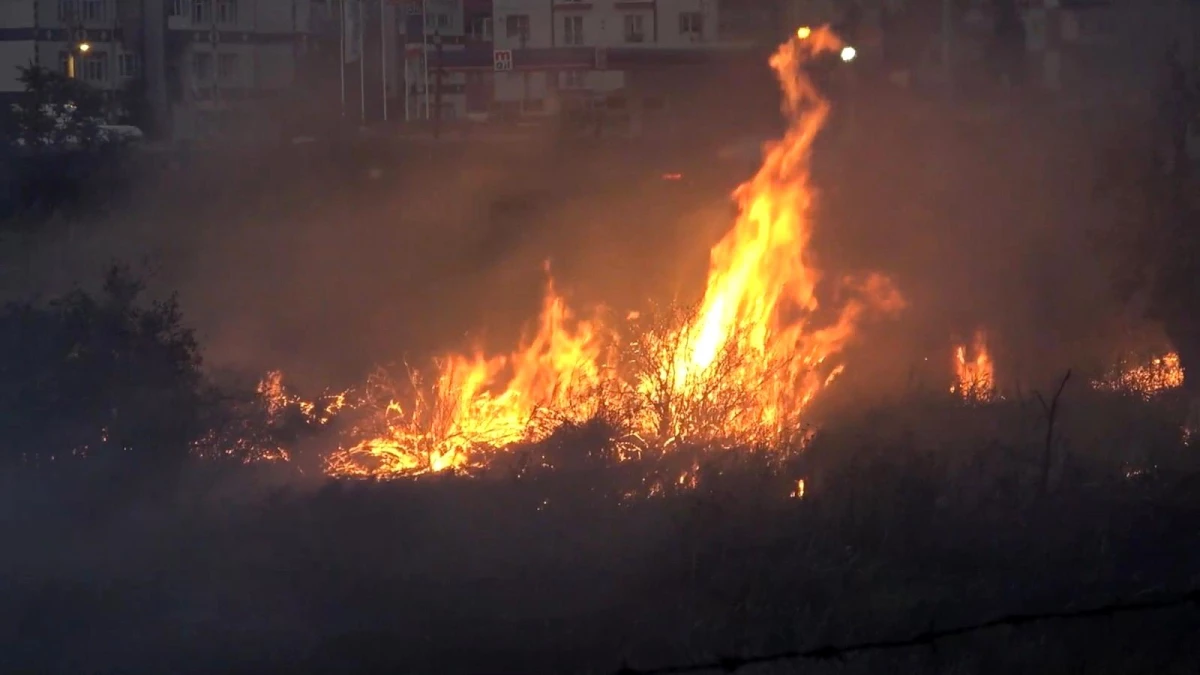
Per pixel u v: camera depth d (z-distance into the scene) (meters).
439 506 36.25
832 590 30.61
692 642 27.95
